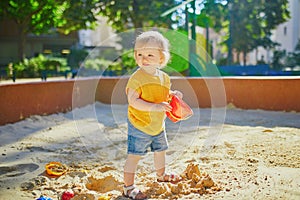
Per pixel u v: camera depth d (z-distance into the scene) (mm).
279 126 5691
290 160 3625
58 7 16312
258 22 16531
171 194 2766
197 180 2982
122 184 3043
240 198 2629
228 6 13977
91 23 17000
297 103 7188
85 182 3119
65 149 4422
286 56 16469
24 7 16781
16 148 4449
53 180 3250
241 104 7801
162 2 15602
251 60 22500
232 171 3307
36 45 25828
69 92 7746
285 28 23578
